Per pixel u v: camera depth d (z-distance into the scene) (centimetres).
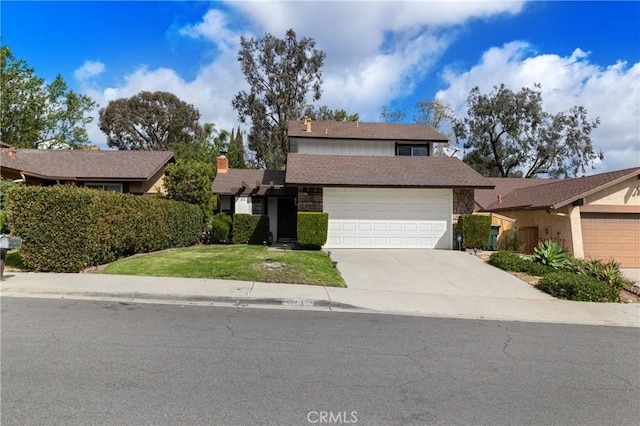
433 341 621
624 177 1547
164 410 365
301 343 580
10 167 1795
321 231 1603
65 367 455
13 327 602
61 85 3738
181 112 5741
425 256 1491
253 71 4150
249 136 4266
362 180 1677
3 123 3412
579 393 445
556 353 587
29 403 368
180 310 751
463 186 1664
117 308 746
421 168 1862
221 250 1534
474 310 861
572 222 1570
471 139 3922
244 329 639
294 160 1920
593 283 1023
